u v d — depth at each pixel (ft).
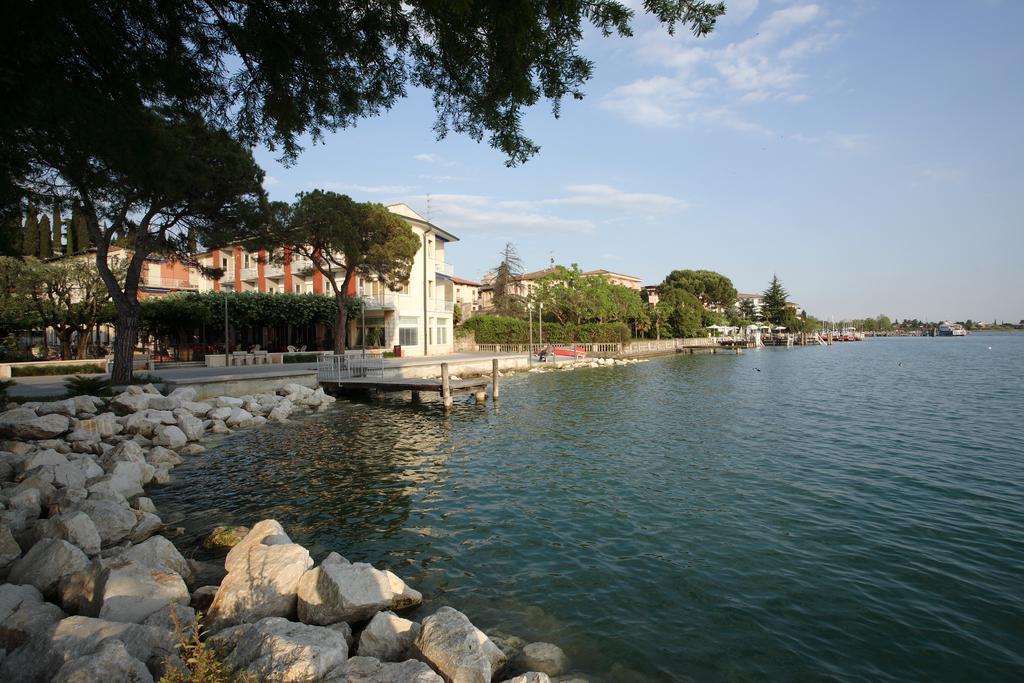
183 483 40.91
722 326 344.69
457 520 32.76
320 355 120.67
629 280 376.89
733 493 37.65
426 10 21.11
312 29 24.64
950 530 30.60
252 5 24.23
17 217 37.93
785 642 19.63
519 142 26.37
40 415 53.11
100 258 69.00
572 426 65.21
